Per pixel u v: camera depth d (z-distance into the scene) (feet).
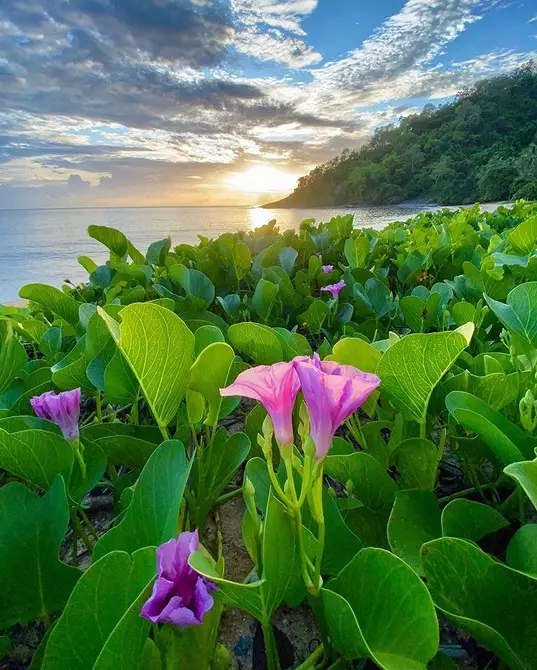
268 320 8.73
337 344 4.21
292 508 2.62
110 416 6.16
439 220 23.43
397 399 3.96
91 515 5.08
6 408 5.60
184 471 3.16
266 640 2.89
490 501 4.57
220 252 11.67
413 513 3.50
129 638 2.28
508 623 2.69
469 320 6.70
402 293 11.62
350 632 2.41
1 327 5.73
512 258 7.74
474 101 274.77
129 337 3.46
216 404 4.16
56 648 2.41
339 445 4.18
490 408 3.81
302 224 16.10
